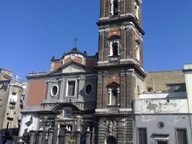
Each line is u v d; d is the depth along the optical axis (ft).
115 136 110.93
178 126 104.53
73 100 134.82
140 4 154.61
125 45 125.29
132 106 114.62
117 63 123.54
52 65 152.46
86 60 142.10
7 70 224.53
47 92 146.20
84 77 137.18
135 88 121.39
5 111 188.34
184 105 106.52
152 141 106.63
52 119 137.39
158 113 109.40
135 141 109.09
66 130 115.34
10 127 189.98
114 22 132.67
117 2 138.72
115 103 118.83
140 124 111.04
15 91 199.93
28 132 139.44
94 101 128.88
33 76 154.92
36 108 146.00
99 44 132.16
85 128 125.90
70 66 143.95
